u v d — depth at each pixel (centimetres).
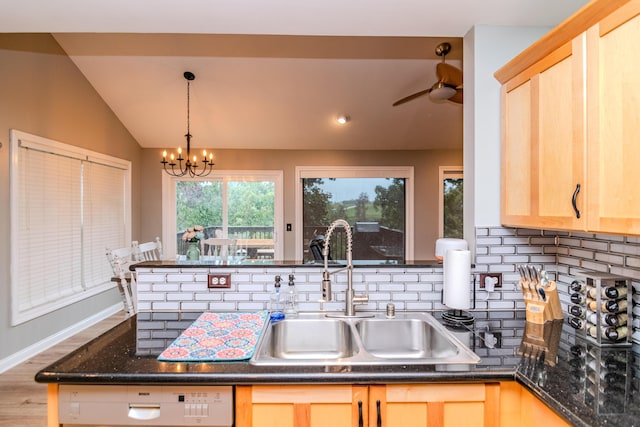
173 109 458
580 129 117
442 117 477
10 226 293
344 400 111
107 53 363
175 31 187
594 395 96
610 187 106
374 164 563
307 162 560
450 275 164
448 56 361
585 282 142
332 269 171
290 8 164
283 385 110
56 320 344
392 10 166
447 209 568
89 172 407
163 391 109
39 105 328
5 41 291
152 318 166
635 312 134
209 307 178
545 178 137
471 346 131
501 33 182
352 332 149
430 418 111
